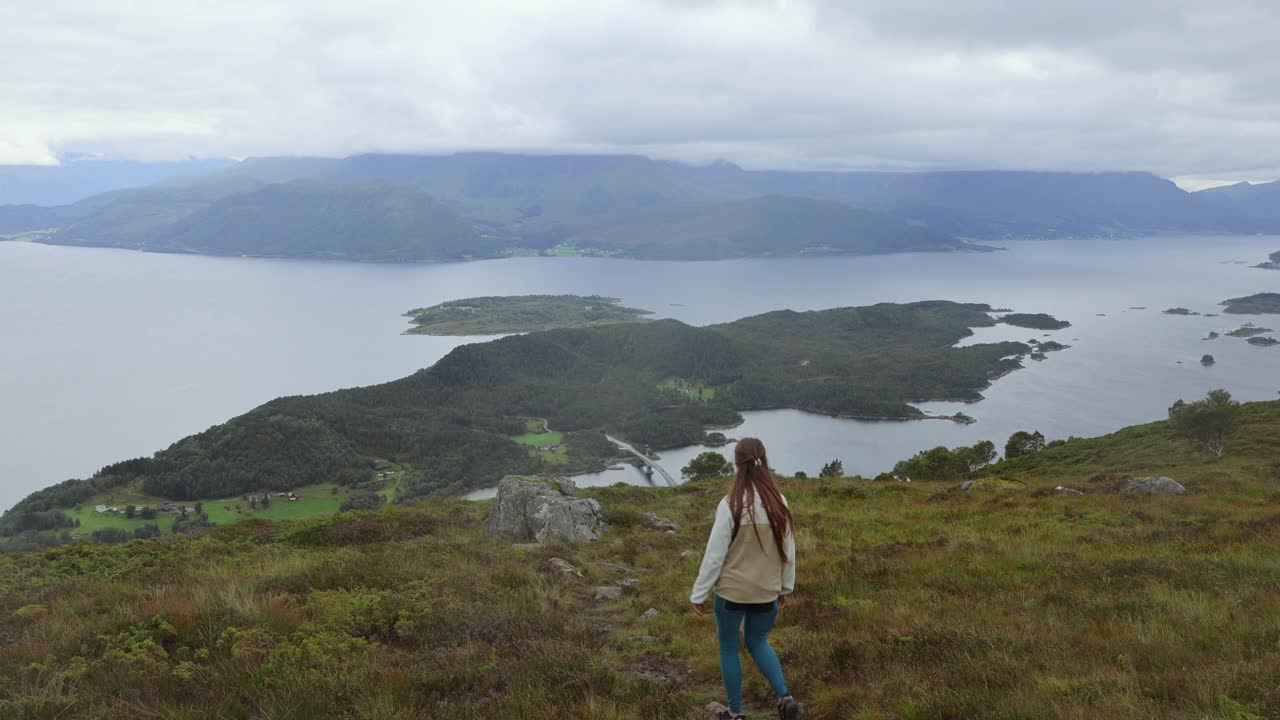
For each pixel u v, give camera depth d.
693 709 6.66
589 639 9.96
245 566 14.81
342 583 12.36
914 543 16.11
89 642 8.73
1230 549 13.60
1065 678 6.76
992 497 24.77
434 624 10.11
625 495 33.50
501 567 15.27
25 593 12.73
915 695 6.54
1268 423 65.31
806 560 14.62
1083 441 75.94
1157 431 68.62
